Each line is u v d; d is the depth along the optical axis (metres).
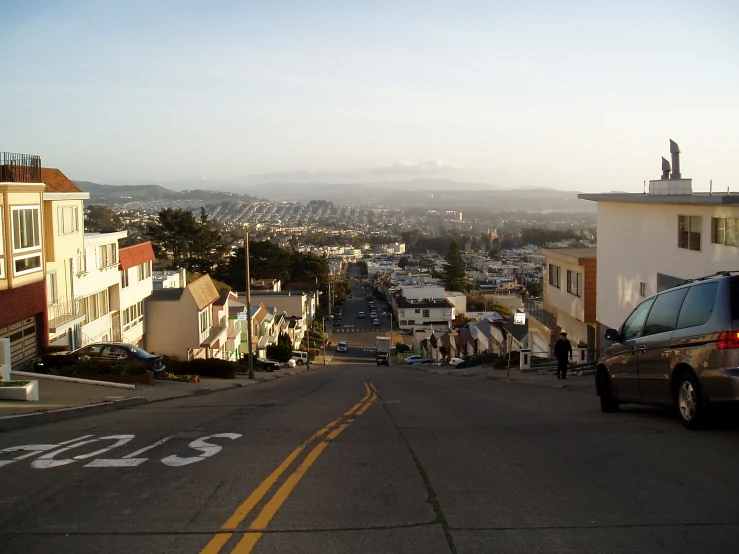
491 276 147.12
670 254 21.91
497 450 8.03
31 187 21.78
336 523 5.21
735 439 8.05
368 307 127.88
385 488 6.27
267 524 5.20
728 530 4.86
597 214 28.05
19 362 22.30
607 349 11.58
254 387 24.45
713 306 8.59
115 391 17.08
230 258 89.81
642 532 4.86
